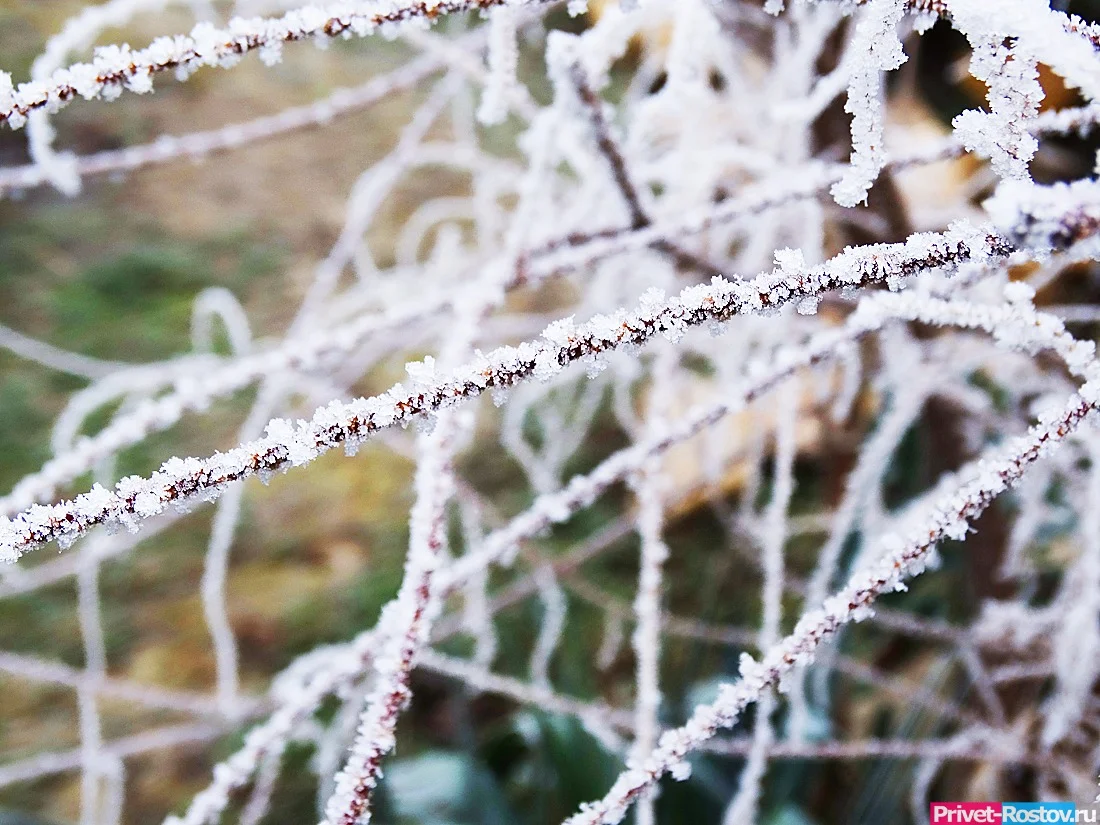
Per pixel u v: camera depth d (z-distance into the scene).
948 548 1.22
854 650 1.24
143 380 0.93
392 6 0.52
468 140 1.19
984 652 1.03
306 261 2.43
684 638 1.40
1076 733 0.88
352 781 0.52
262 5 0.97
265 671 1.64
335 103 0.76
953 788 1.07
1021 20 0.48
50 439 1.88
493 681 0.73
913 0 0.50
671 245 0.72
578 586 1.07
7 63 2.31
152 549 1.83
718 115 0.98
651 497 0.65
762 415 1.03
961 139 0.50
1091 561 0.77
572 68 0.64
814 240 0.79
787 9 0.85
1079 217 0.41
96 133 2.60
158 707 1.55
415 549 0.56
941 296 0.62
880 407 1.24
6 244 2.35
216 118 2.74
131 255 2.37
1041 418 0.52
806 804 1.15
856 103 0.51
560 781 1.05
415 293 1.16
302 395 1.25
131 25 2.53
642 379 1.65
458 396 0.47
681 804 1.04
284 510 1.96
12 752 1.46
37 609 1.68
